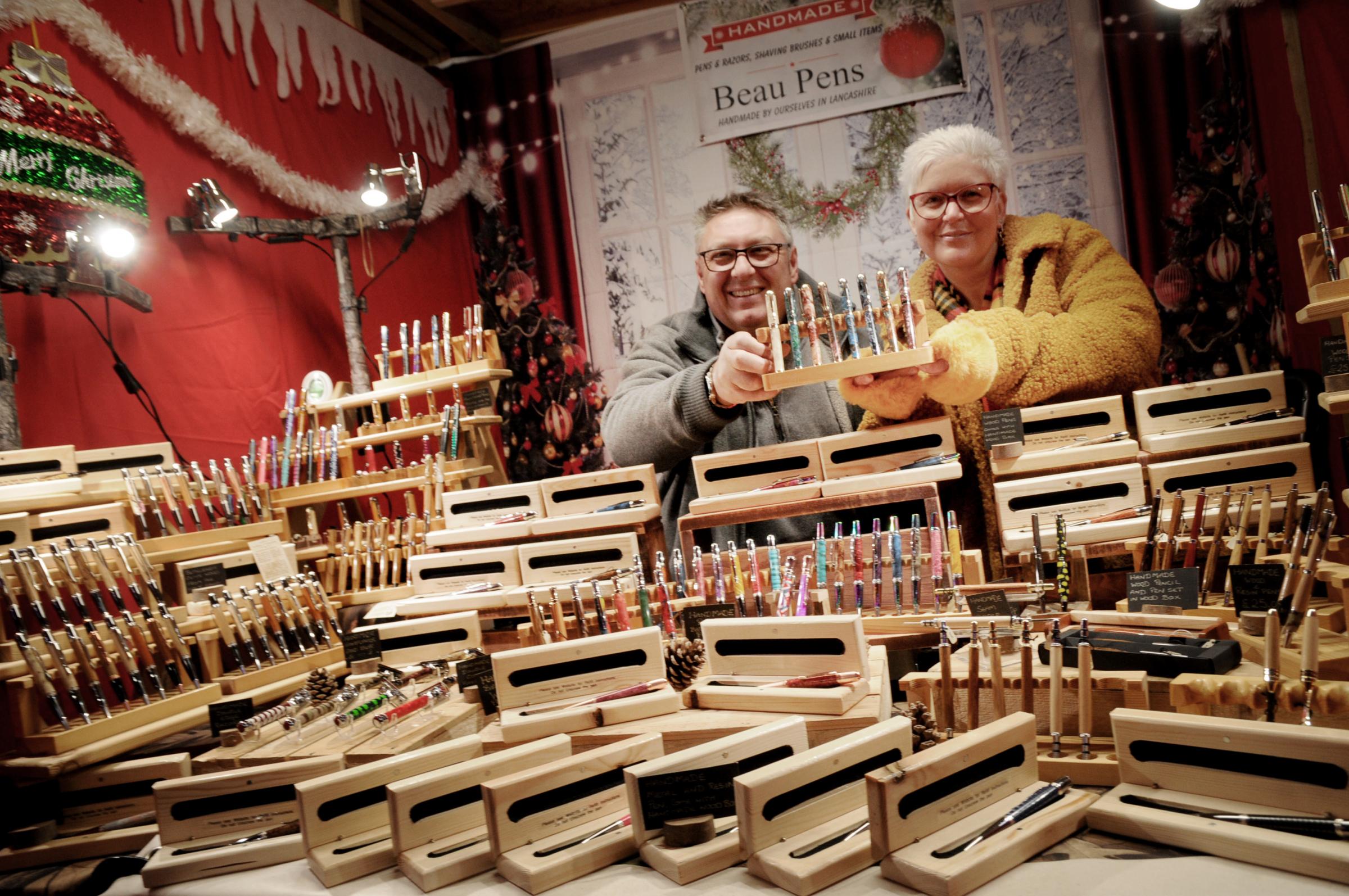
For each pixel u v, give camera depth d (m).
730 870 1.34
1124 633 1.75
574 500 2.77
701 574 2.43
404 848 1.50
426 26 5.24
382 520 3.26
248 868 1.63
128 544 2.33
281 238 3.60
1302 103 4.01
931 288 3.58
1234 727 1.25
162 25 3.29
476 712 2.09
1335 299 1.70
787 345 3.42
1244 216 4.37
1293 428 2.35
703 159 5.13
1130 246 4.60
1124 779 1.37
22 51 2.67
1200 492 2.14
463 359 3.49
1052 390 2.94
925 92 4.79
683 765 1.41
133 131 3.15
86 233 2.77
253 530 2.85
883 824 1.23
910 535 2.29
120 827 1.97
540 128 5.37
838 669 1.71
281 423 3.73
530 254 5.45
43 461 2.34
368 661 2.43
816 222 4.98
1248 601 1.83
